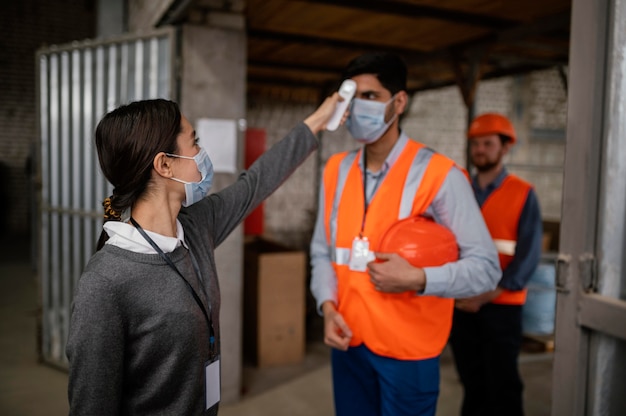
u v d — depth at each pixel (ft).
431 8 9.79
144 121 3.16
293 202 21.16
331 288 5.40
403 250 4.62
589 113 3.81
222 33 9.44
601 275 3.86
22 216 30.35
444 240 4.70
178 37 9.39
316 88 19.29
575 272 3.93
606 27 3.76
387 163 5.07
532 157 24.73
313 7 9.82
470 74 11.87
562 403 4.06
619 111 3.84
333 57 14.55
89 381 2.91
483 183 8.64
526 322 13.05
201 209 3.92
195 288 3.35
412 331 4.83
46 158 12.00
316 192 21.12
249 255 12.37
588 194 3.84
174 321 3.14
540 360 12.49
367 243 4.91
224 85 9.50
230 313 9.89
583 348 3.92
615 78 3.79
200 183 3.43
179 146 3.29
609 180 3.85
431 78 17.08
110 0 16.80
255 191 4.33
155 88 9.91
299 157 4.70
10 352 12.58
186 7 8.63
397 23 10.75
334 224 5.38
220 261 9.73
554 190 25.08
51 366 11.78
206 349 3.39
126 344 3.12
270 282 11.89
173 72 9.27
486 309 7.61
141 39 9.94
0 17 28.73
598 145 3.82
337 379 5.45
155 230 3.27
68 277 11.72
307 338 13.89
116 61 10.61
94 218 11.12
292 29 11.65
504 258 7.98
